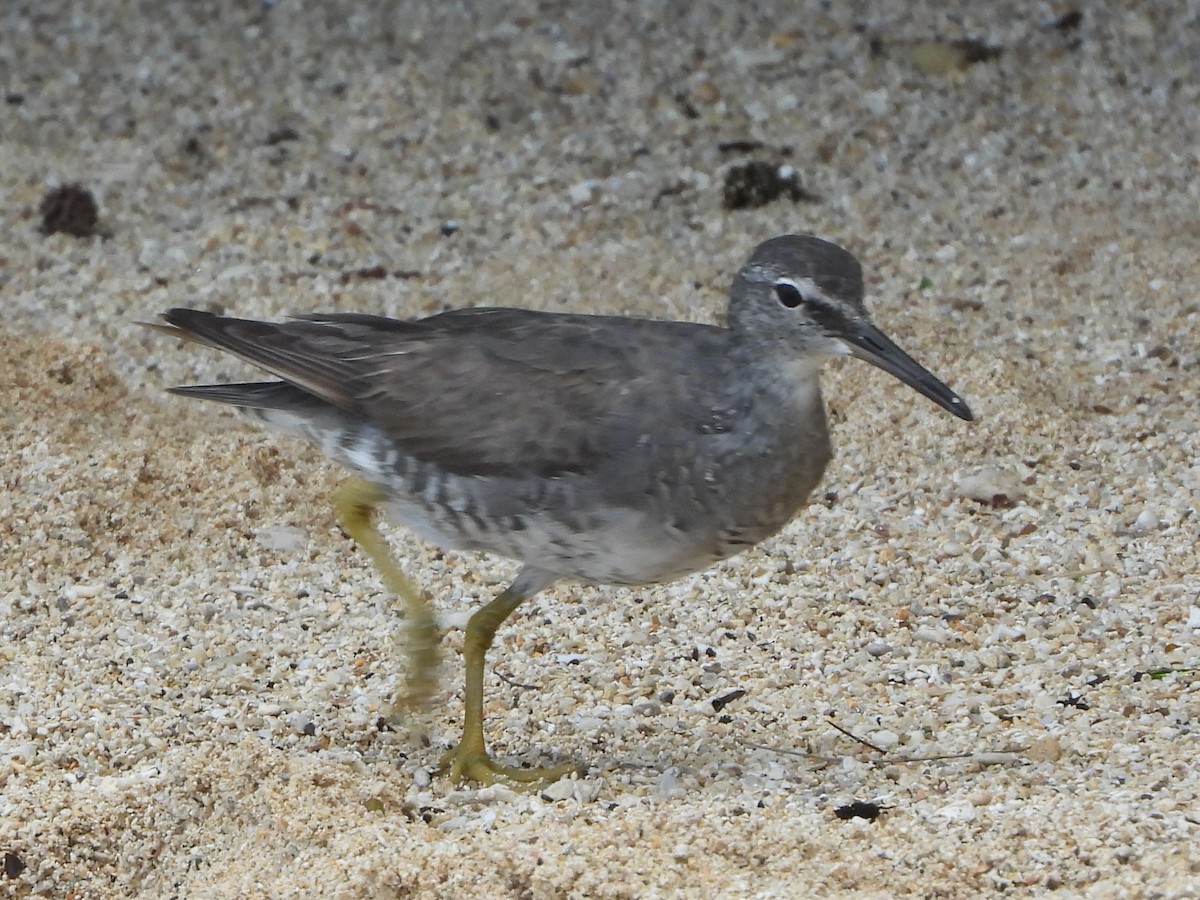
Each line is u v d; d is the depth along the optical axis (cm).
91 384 1512
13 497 1360
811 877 924
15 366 1504
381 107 2019
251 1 2222
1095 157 1889
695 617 1265
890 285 1692
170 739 1108
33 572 1305
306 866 963
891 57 2077
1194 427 1461
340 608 1280
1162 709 1112
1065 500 1386
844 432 1470
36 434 1430
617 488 1022
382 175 1908
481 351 1070
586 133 1973
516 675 1202
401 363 1079
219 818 1027
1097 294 1656
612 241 1794
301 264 1752
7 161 1914
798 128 1967
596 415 1029
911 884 916
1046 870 917
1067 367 1559
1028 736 1089
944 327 1609
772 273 1033
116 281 1712
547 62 2094
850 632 1238
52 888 988
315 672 1203
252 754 1059
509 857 941
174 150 1948
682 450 1024
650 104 2011
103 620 1256
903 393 1511
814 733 1115
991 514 1377
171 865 1006
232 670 1202
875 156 1917
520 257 1767
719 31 2144
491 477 1041
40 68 2106
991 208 1816
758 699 1164
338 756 1093
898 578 1301
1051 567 1305
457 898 927
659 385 1034
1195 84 2000
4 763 1066
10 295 1684
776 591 1291
